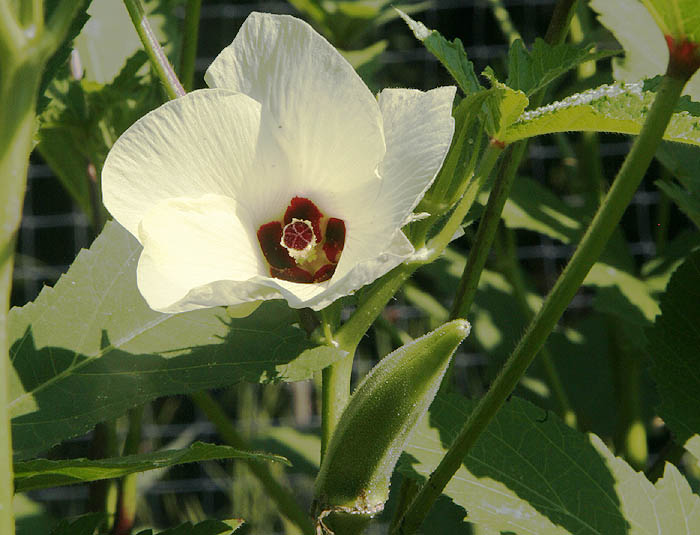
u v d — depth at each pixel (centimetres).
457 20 146
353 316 49
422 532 72
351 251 45
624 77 64
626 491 53
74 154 67
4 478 40
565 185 132
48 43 40
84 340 49
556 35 54
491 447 54
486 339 91
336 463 47
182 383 49
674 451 63
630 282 72
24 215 141
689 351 57
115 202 45
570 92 71
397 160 45
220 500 123
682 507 53
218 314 50
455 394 54
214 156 46
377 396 47
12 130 40
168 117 45
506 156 54
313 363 48
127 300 50
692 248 75
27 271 135
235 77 46
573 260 46
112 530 66
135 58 61
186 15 59
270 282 44
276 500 66
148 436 125
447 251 90
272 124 46
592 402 87
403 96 46
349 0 80
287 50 46
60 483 47
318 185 46
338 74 46
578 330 92
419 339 47
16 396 49
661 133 45
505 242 78
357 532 47
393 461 47
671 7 44
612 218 45
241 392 121
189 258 45
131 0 50
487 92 47
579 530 52
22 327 49
